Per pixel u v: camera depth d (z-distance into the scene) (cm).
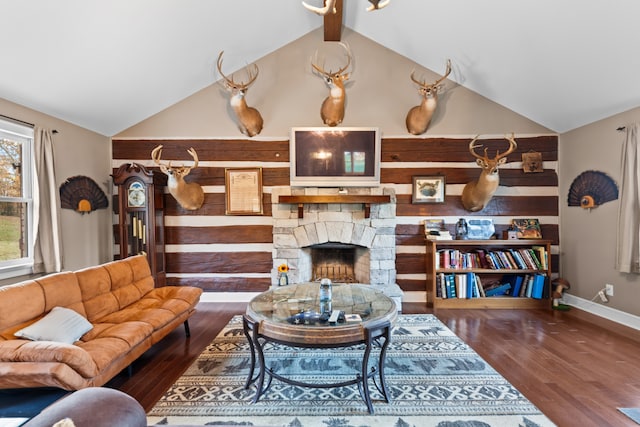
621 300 328
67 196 353
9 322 188
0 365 159
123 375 228
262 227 415
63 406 95
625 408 188
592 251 359
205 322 338
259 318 203
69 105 330
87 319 238
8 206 299
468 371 231
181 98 409
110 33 271
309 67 408
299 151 398
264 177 413
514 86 365
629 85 289
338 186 401
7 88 280
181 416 182
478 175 410
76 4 235
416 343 280
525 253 385
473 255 394
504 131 408
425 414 184
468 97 409
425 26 342
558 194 407
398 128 410
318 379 221
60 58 272
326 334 183
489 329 313
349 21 395
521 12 272
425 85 366
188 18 296
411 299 414
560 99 349
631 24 236
